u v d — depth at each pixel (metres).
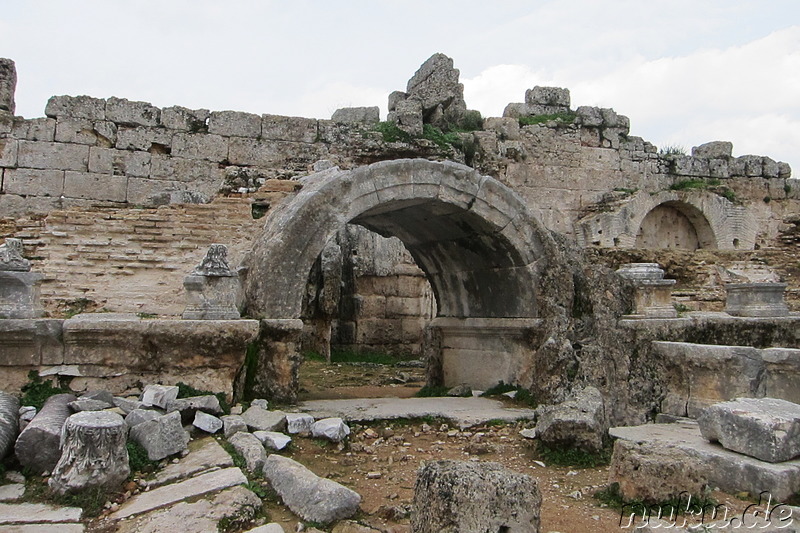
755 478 4.97
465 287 9.67
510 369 8.91
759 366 7.02
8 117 14.64
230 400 6.49
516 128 19.42
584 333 8.34
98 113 15.32
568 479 5.62
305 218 7.41
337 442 6.17
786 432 5.12
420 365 14.62
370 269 16.55
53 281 8.62
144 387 6.27
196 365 6.41
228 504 4.24
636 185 20.58
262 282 7.22
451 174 8.20
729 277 14.95
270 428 6.09
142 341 6.22
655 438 6.10
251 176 10.16
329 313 15.27
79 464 4.50
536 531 3.77
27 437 4.79
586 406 6.45
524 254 8.55
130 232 8.95
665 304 8.96
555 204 19.56
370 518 4.40
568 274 8.56
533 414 7.39
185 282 6.67
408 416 7.18
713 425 5.64
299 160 16.64
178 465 5.07
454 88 18.83
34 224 9.38
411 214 9.01
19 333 5.88
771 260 16.44
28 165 14.66
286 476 4.72
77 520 4.17
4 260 6.07
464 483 3.70
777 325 9.50
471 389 9.50
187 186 15.80
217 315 6.59
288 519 4.34
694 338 8.83
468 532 3.59
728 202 20.23
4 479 4.71
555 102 20.66
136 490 4.66
